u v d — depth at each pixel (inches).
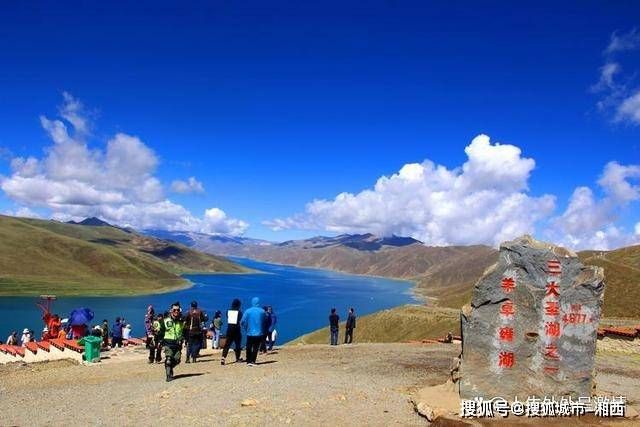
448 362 942.4
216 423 554.9
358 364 928.3
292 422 551.5
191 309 1055.0
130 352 1353.3
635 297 3631.9
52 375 1023.6
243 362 1006.4
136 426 563.5
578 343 598.2
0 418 652.1
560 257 603.5
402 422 552.7
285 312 7377.0
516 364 598.5
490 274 609.6
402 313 4517.7
